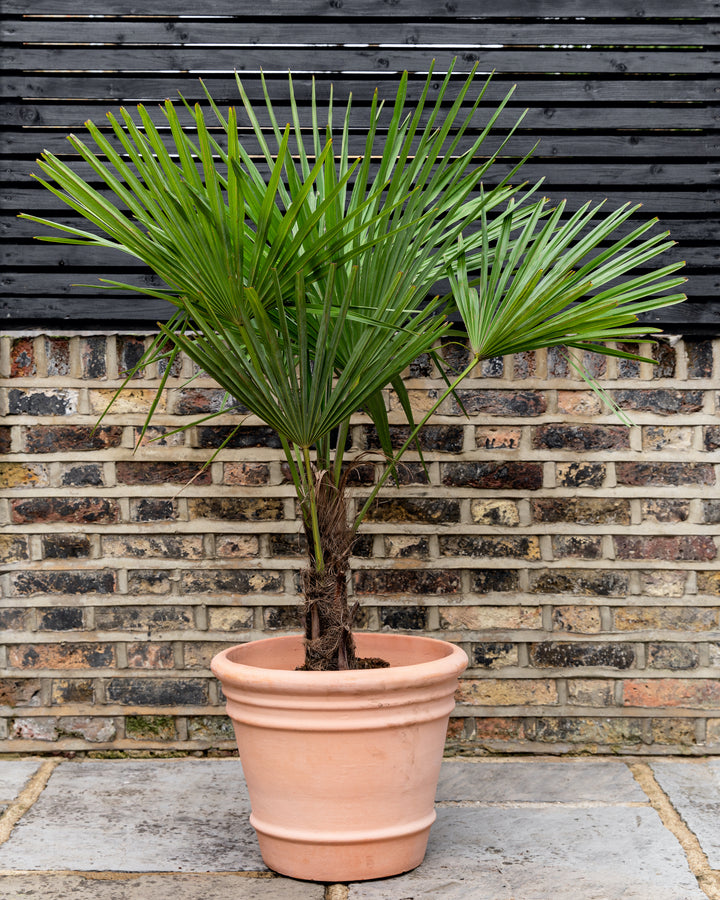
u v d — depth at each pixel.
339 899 1.68
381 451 2.51
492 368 2.54
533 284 1.68
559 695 2.54
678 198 2.55
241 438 2.54
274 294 1.65
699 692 2.53
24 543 2.55
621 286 1.85
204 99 2.53
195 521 2.54
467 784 2.31
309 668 1.87
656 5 2.51
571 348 2.54
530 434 2.54
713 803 2.16
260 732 1.74
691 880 1.76
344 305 1.65
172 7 2.51
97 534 2.55
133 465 2.55
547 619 2.55
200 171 2.55
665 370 2.54
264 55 2.53
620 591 2.54
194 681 2.55
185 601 2.55
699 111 2.53
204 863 1.86
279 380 1.66
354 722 1.68
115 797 2.23
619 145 2.54
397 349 1.73
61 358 2.54
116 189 1.66
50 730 2.55
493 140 2.55
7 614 2.55
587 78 2.54
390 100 2.54
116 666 2.55
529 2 2.52
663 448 2.54
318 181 2.02
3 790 2.27
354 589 2.54
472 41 2.53
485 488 2.54
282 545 2.54
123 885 1.76
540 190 2.56
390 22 2.54
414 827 1.77
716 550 2.54
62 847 1.93
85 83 2.52
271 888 1.74
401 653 2.09
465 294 1.97
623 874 1.79
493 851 1.90
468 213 2.19
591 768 2.43
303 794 1.72
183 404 2.54
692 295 2.54
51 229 2.54
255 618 2.55
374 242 1.62
